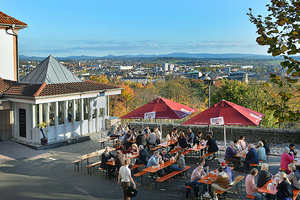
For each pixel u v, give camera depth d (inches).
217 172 384.5
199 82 2613.2
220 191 361.7
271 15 221.9
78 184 444.1
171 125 783.1
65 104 705.0
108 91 820.0
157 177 472.7
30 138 671.8
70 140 711.7
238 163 501.4
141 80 4480.8
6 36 825.5
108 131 813.9
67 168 529.3
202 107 1834.4
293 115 187.9
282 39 193.8
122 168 351.9
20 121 689.0
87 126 781.3
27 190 417.1
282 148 634.8
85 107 781.9
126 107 2155.5
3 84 744.3
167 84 2233.0
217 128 724.0
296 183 359.3
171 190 417.7
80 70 6382.9
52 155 615.5
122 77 4881.9
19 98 653.3
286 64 187.5
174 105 637.3
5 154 606.9
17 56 855.1
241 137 564.7
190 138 608.4
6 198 386.0
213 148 541.6
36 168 528.4
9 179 466.3
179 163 451.8
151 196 394.6
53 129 685.3
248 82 1323.8
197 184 386.9
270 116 1005.8
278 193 341.4
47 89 669.9
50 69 773.3
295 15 207.2
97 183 449.1
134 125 835.4
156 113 597.9
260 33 211.0
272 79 194.1
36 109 666.2
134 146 526.3
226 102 565.3
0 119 688.4
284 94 189.0
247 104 1186.6
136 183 447.5
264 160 496.4
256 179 457.4
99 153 530.6
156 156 454.3
